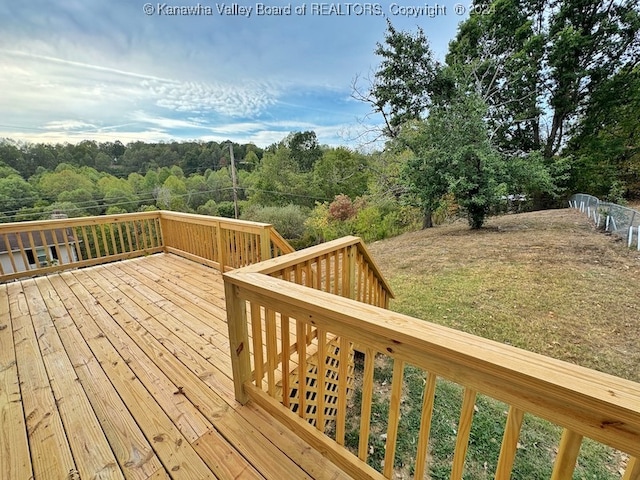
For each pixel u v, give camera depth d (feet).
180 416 5.21
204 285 11.98
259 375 5.25
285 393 4.90
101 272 13.66
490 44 38.88
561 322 13.80
